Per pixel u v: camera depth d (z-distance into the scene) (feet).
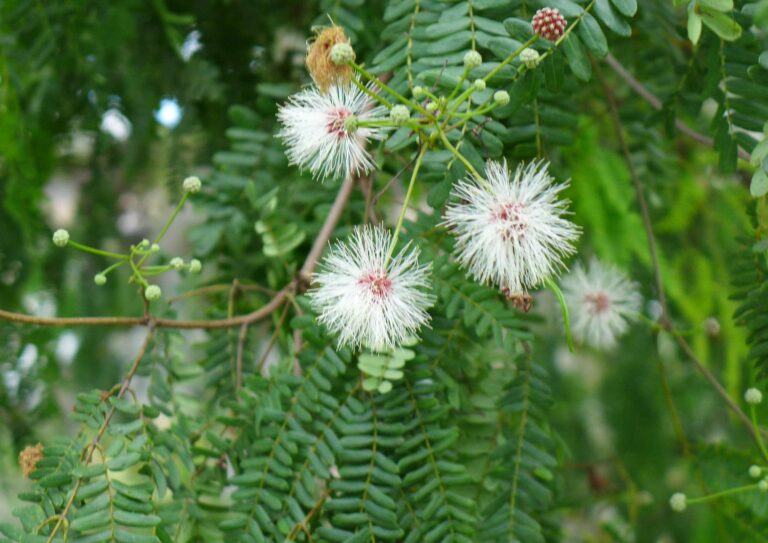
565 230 1.01
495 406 1.18
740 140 1.09
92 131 1.59
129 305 1.75
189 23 1.53
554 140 1.13
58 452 1.04
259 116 1.38
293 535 1.07
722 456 1.37
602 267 1.56
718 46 1.09
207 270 1.60
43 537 0.98
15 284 1.64
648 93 1.33
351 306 1.01
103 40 1.48
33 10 1.43
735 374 1.61
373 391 1.12
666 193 1.72
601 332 1.53
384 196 1.42
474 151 1.03
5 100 1.51
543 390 1.18
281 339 1.22
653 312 1.70
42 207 1.73
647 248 1.65
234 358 1.26
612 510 2.05
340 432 1.10
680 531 2.06
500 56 1.02
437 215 1.14
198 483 1.15
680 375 2.11
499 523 1.13
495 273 1.05
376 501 1.07
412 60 1.08
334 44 0.98
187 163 1.60
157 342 1.25
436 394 1.15
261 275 1.43
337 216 1.25
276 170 1.37
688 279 1.78
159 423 1.53
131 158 1.64
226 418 1.13
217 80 1.55
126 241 1.82
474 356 1.20
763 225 1.14
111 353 1.83
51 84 1.51
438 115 1.01
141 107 1.55
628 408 2.15
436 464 1.10
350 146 1.06
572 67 1.01
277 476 1.09
